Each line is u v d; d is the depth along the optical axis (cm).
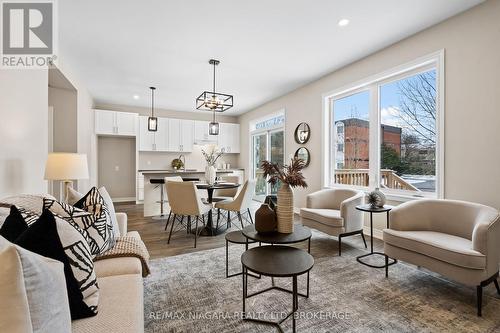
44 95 264
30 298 67
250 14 265
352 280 232
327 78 445
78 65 395
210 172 423
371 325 169
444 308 188
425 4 250
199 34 305
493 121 243
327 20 277
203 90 531
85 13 261
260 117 669
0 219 129
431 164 312
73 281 107
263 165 223
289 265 160
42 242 102
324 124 452
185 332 163
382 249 312
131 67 407
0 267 62
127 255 169
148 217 487
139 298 125
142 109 694
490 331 163
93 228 163
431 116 311
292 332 161
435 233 235
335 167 449
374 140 376
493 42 242
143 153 707
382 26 290
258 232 215
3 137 189
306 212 348
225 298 202
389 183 360
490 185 246
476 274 181
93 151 598
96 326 102
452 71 273
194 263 270
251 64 396
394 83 353
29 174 230
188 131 727
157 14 264
